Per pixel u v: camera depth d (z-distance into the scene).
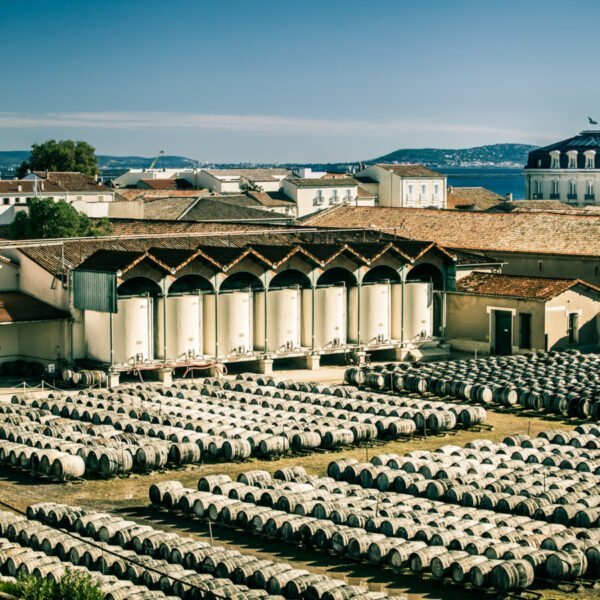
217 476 48.69
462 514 43.06
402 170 185.00
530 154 192.00
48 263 78.56
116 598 34.34
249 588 36.72
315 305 82.56
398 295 86.50
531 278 88.31
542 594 37.94
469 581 38.19
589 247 93.25
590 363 77.88
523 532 40.84
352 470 49.72
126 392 68.38
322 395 67.38
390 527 41.53
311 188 174.50
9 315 75.00
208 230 104.25
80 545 39.00
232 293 78.38
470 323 89.38
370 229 101.75
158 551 39.66
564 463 50.56
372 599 34.75
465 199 193.62
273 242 92.81
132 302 74.25
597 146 186.75
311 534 42.12
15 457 54.12
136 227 113.00
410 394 72.81
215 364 77.69
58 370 76.25
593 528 41.84
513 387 68.88
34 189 160.00
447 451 52.81
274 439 56.12
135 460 53.66
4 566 37.78
